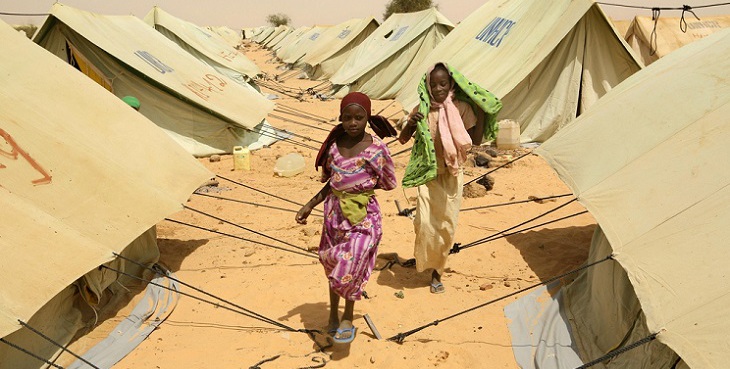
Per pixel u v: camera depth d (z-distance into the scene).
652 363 3.54
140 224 4.97
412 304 5.28
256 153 11.71
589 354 4.28
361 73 20.59
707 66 4.77
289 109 17.91
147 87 11.22
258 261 6.21
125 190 5.16
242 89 13.85
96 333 4.74
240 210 7.95
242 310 5.12
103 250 4.46
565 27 11.77
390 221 7.53
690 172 3.97
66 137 5.20
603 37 11.97
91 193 4.89
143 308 5.15
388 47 21.02
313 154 11.67
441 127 5.02
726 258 3.21
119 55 10.95
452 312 5.12
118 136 5.80
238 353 4.42
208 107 11.32
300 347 4.52
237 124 11.63
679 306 3.16
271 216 7.70
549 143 5.87
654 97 5.03
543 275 5.83
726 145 3.90
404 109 14.49
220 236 6.98
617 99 5.65
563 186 9.12
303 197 8.55
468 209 7.66
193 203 8.28
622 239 3.95
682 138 4.33
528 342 4.59
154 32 14.44
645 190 4.18
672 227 3.71
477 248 6.57
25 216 4.25
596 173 4.85
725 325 2.88
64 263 4.11
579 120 5.91
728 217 3.43
